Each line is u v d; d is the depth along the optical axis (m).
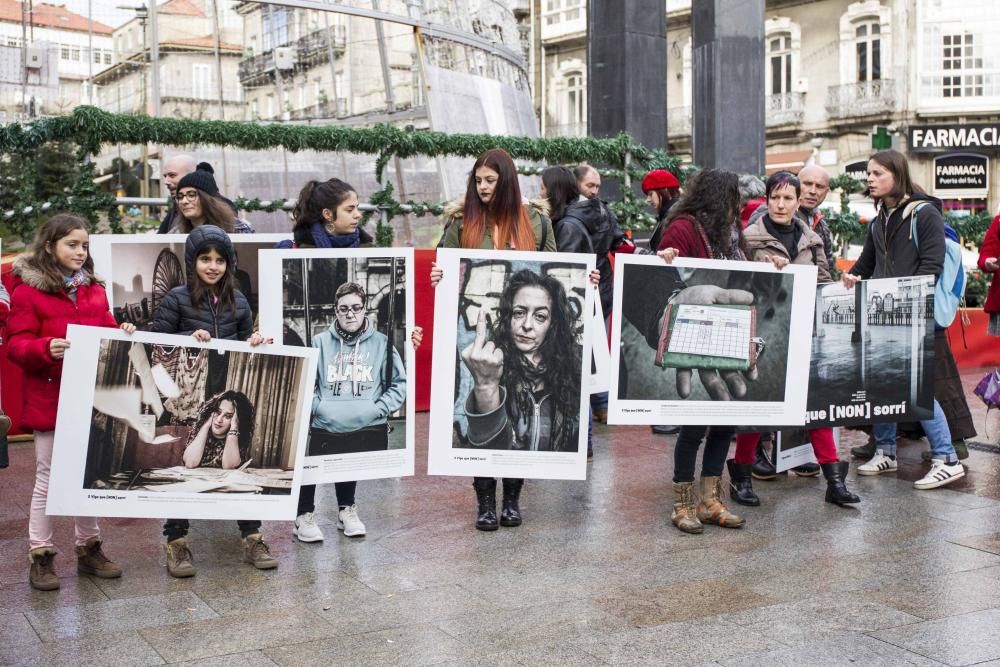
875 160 6.53
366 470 5.06
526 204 5.59
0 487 6.34
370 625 3.99
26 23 11.18
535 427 5.27
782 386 5.45
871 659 3.63
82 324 4.53
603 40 12.27
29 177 7.80
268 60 12.29
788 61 39.03
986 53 35.94
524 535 5.31
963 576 4.59
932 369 5.96
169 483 4.49
